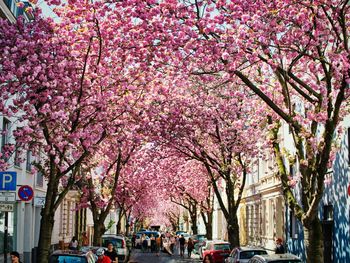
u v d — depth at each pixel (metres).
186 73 15.99
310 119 15.27
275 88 19.39
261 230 39.81
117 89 18.33
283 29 14.05
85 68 17.52
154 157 34.12
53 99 16.66
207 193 49.75
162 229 129.50
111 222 49.47
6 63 16.33
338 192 23.55
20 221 27.11
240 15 13.51
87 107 18.28
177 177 44.78
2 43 17.12
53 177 17.27
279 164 18.02
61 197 17.28
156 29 14.65
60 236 39.69
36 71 16.09
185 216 82.94
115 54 17.53
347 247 22.56
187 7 14.44
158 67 16.58
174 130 25.53
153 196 66.31
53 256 17.00
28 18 26.20
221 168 28.33
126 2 14.65
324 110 15.09
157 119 24.50
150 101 22.11
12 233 26.20
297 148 16.61
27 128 16.59
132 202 50.06
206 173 43.03
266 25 13.63
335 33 14.88
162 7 14.34
